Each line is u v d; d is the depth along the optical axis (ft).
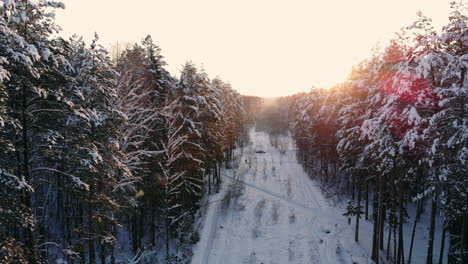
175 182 69.67
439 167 46.14
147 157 66.95
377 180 71.56
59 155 38.96
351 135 73.77
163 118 69.51
